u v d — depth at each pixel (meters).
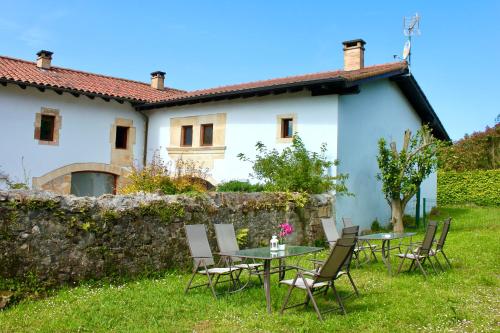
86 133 15.31
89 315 5.52
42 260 6.43
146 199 7.80
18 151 13.66
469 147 27.58
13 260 6.14
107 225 7.19
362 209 13.34
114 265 7.22
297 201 10.69
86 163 15.25
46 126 14.55
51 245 6.54
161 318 5.54
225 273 6.70
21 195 6.32
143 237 7.64
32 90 14.04
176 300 6.25
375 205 14.09
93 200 7.13
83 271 6.86
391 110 15.22
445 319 5.50
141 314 5.63
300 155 11.82
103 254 7.10
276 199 10.29
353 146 12.90
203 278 7.70
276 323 5.36
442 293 6.66
